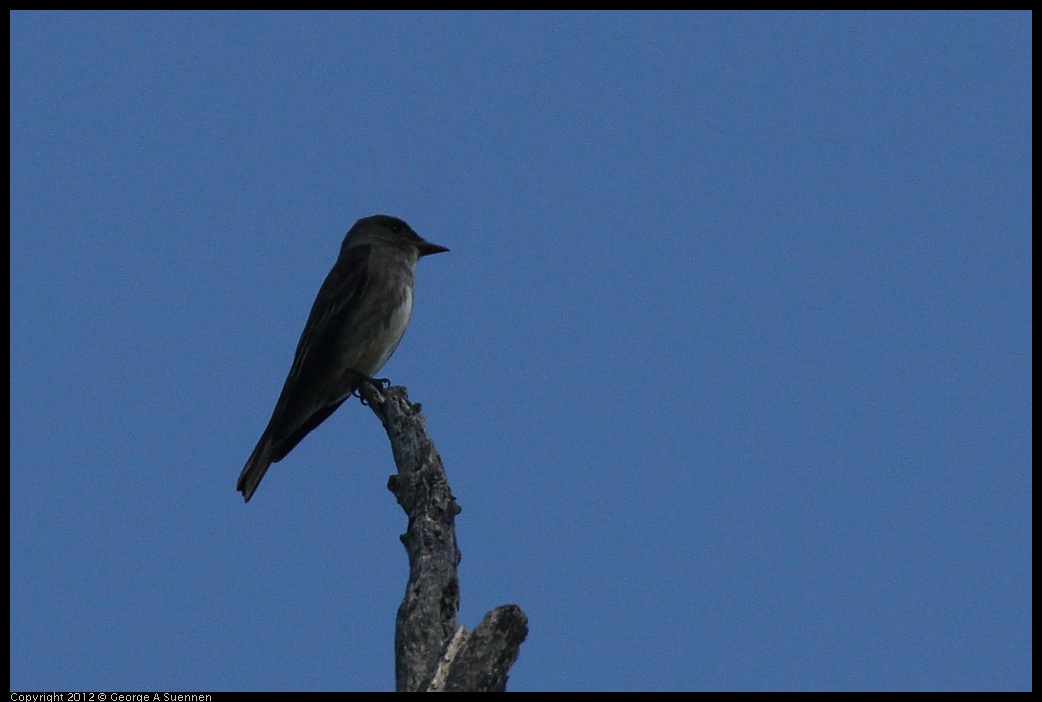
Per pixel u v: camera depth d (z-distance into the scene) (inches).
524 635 349.1
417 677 366.6
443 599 384.5
